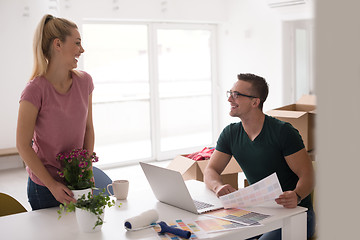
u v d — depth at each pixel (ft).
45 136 6.30
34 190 6.42
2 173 18.99
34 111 6.04
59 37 6.08
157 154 21.56
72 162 6.01
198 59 22.76
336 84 0.85
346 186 0.85
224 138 7.57
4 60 19.58
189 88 22.56
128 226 5.34
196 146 23.03
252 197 5.96
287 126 7.06
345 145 0.85
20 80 20.02
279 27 20.36
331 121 0.86
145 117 21.21
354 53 0.82
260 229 5.48
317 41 0.86
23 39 19.85
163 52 21.47
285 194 6.11
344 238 0.86
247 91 7.04
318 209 0.92
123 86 20.40
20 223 5.71
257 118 7.16
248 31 21.76
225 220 5.64
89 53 19.36
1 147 19.94
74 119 6.42
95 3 18.69
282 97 20.75
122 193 6.77
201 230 5.29
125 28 20.20
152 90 21.20
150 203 6.56
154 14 20.30
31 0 19.77
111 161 20.39
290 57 20.68
